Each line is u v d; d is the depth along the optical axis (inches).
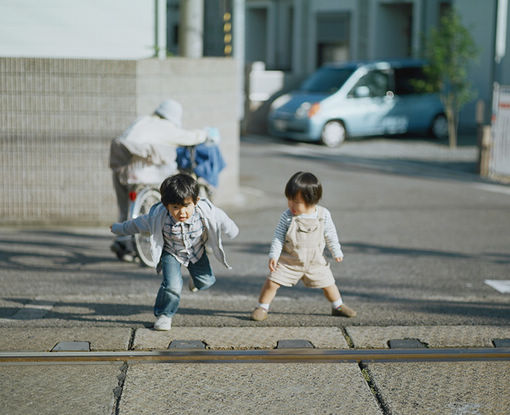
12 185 335.0
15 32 364.8
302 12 996.6
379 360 179.0
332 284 211.3
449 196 445.7
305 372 170.7
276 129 713.6
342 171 539.5
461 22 813.2
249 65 776.3
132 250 271.6
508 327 205.9
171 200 185.0
